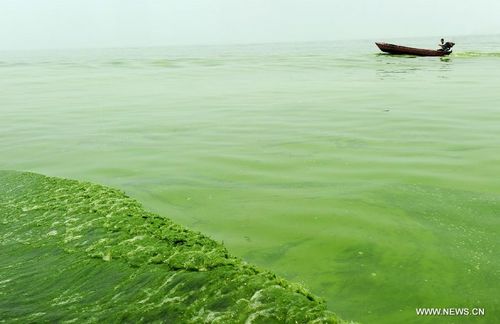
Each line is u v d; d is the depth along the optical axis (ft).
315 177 36.73
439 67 138.00
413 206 29.99
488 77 106.42
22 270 22.97
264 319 17.39
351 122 58.13
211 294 19.07
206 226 28.14
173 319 17.95
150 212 29.40
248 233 27.02
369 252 24.20
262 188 34.71
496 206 29.37
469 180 34.37
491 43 396.98
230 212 30.25
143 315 18.37
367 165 39.29
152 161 43.06
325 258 23.82
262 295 18.58
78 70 172.24
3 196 33.73
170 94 92.02
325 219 28.45
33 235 26.78
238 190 34.42
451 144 45.21
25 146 50.90
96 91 100.27
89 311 19.07
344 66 152.15
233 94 89.51
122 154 46.03
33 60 286.25
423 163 39.11
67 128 60.23
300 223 28.07
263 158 42.65
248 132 54.13
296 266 23.13
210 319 17.69
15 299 20.42
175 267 21.48
